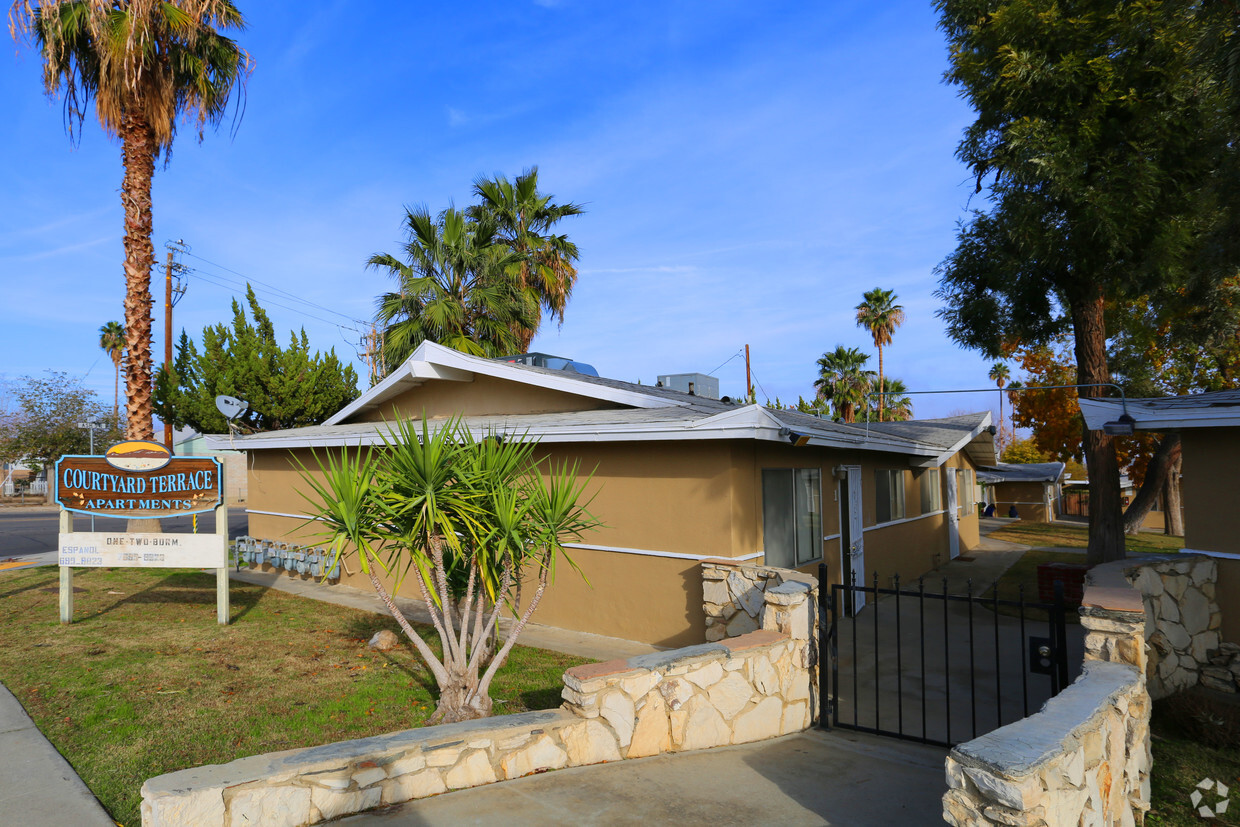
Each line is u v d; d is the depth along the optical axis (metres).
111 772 4.72
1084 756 3.28
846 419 39.25
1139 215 10.96
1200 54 8.59
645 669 5.13
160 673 7.01
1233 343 18.33
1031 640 5.00
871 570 12.06
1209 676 6.91
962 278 13.35
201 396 26.53
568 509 6.09
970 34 12.73
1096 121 11.18
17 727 5.52
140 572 14.20
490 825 3.92
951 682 7.32
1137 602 4.85
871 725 6.03
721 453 8.19
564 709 5.07
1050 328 13.56
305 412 27.84
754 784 4.61
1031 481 33.84
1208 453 7.17
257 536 15.40
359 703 6.12
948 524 17.53
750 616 7.50
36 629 8.96
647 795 4.38
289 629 9.13
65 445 37.25
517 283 22.30
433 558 5.87
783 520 9.22
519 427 9.62
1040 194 11.59
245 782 3.69
